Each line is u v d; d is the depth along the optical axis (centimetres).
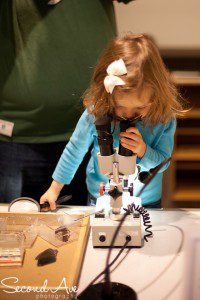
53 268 136
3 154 209
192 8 231
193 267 129
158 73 147
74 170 174
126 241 144
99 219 145
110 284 127
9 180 213
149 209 167
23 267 137
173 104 158
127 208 148
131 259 141
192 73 243
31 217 157
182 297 127
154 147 164
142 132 159
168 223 158
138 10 232
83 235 146
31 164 208
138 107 144
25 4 187
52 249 142
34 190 213
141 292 129
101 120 138
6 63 194
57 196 174
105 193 160
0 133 203
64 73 193
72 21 190
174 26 236
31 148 205
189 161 288
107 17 195
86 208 168
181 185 288
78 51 192
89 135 166
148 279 133
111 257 142
